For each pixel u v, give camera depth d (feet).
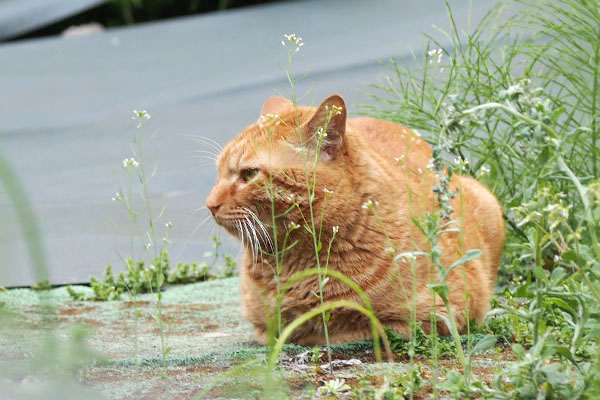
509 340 14.83
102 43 54.19
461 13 43.93
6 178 9.68
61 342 12.46
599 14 21.03
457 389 10.79
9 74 49.49
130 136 37.52
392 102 21.97
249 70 43.55
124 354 14.64
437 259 11.21
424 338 14.44
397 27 45.60
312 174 14.44
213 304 19.81
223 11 60.08
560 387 10.45
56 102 43.80
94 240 25.23
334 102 14.40
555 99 20.43
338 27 48.80
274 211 14.70
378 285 14.44
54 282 22.07
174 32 54.24
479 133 25.14
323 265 14.65
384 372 12.76
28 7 63.62
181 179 31.19
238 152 15.07
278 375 12.74
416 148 17.51
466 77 22.61
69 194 30.63
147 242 24.84
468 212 16.99
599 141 21.67
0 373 11.88
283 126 15.02
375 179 14.78
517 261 13.26
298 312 15.07
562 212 10.35
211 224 22.34
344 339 14.98
